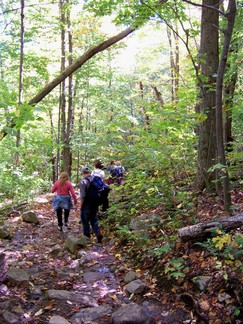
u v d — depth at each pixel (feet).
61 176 27.02
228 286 12.78
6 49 45.88
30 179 36.55
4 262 17.22
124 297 14.85
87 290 15.74
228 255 13.88
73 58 57.77
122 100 60.95
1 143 32.42
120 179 29.99
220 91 16.16
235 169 23.02
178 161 25.09
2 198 34.94
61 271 17.81
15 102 14.43
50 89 32.17
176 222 18.71
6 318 12.81
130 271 16.90
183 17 24.35
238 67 25.66
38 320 12.95
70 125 57.82
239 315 11.62
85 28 57.47
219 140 17.03
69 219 31.14
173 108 23.30
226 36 15.07
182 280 14.37
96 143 52.75
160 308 13.56
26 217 29.25
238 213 17.31
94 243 22.45
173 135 23.79
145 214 22.22
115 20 23.54
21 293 15.08
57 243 23.93
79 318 13.12
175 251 16.53
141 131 25.53
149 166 26.53
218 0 20.89
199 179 22.07
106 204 26.96
